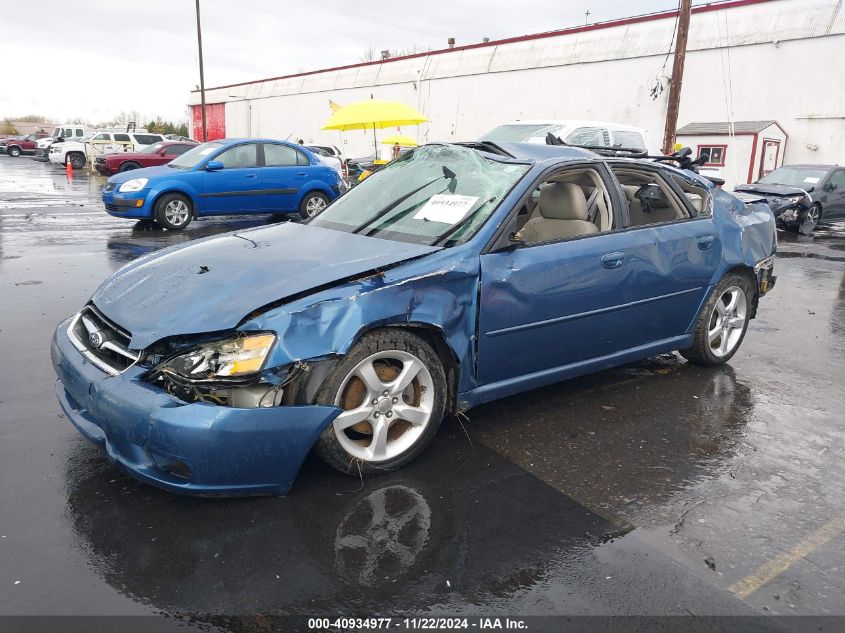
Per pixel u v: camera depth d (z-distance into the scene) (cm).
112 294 331
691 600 245
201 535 273
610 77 2409
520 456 354
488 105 2864
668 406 430
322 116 3862
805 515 306
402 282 315
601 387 461
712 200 488
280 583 246
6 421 372
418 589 245
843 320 677
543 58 2630
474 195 381
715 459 358
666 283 438
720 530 292
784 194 1427
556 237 412
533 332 370
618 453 361
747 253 494
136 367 284
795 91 1989
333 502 300
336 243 363
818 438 389
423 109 3173
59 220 1264
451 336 334
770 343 586
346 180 1602
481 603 239
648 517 300
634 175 455
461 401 354
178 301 302
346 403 311
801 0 1984
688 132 2044
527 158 400
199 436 263
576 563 264
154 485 282
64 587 240
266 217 1423
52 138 3862
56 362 323
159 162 2361
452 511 298
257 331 281
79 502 294
